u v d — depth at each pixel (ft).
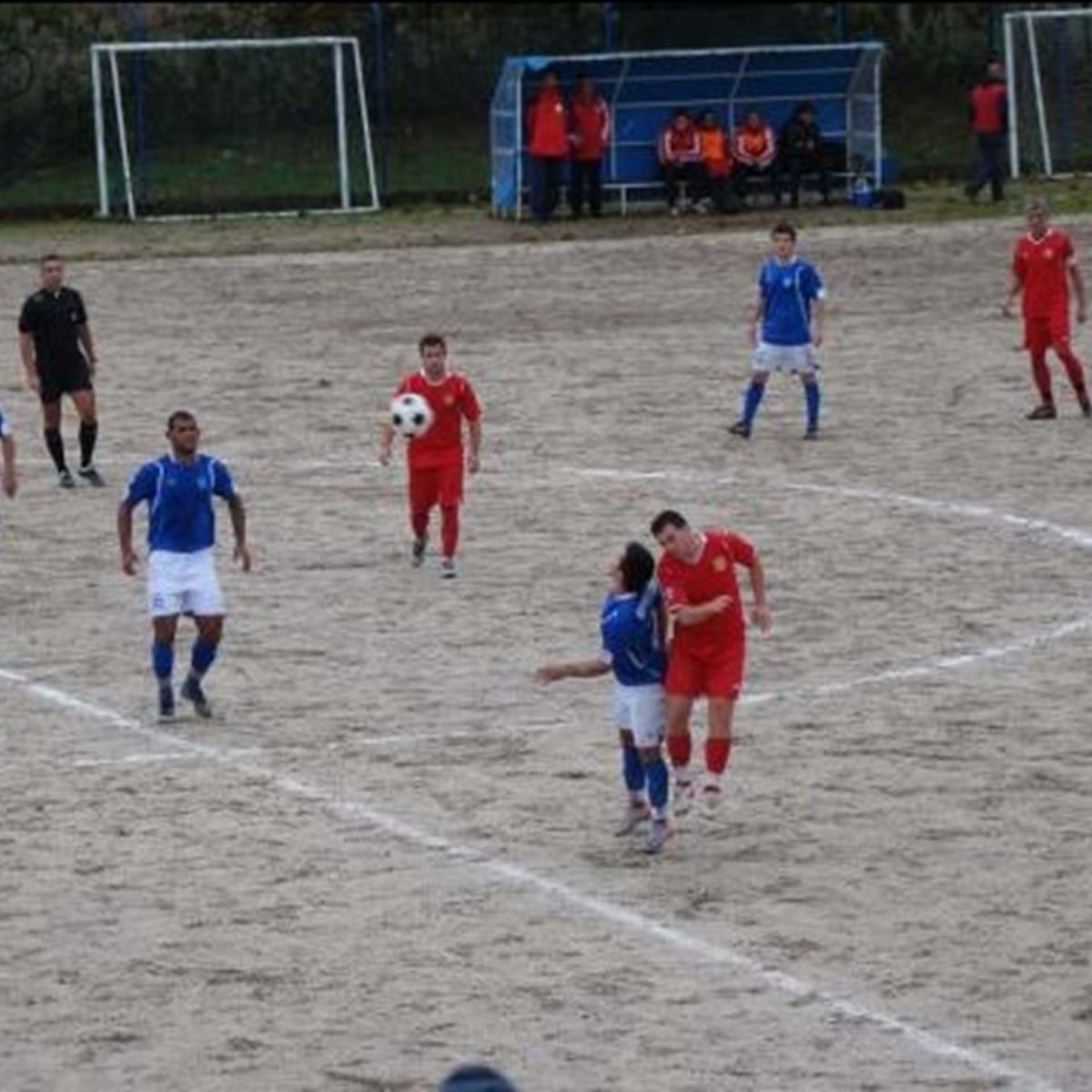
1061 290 244.83
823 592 182.50
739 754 143.33
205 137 450.71
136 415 262.67
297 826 131.95
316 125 454.81
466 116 465.06
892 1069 99.19
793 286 237.86
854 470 225.97
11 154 444.55
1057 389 264.31
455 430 188.96
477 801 135.74
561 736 147.95
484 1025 104.68
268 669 164.76
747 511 209.56
